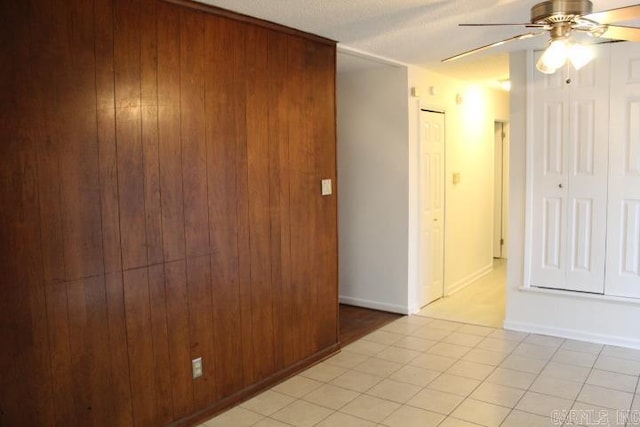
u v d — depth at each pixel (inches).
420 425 110.4
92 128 92.6
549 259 163.3
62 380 90.3
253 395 127.8
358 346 160.1
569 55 102.3
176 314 109.2
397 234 189.3
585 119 154.5
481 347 156.2
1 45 80.4
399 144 185.3
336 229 155.6
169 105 105.4
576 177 157.0
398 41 147.6
